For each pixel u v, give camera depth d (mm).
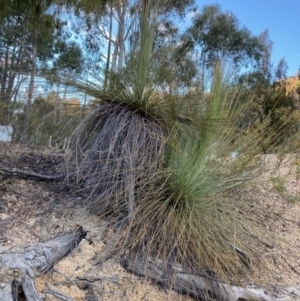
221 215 1681
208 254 1441
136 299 1322
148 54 1811
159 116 1787
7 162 2162
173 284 1383
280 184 2213
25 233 1486
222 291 1373
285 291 1446
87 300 1271
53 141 1940
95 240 1499
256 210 2133
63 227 1562
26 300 1185
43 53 6457
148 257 1422
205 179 1719
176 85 1791
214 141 1771
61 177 1983
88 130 1806
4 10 4094
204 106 1745
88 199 1734
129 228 1503
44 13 4891
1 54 6863
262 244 1772
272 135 2043
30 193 1836
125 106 1801
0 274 1188
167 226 1517
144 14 1840
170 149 1728
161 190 1664
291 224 2090
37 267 1275
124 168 1650
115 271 1394
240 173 1898
